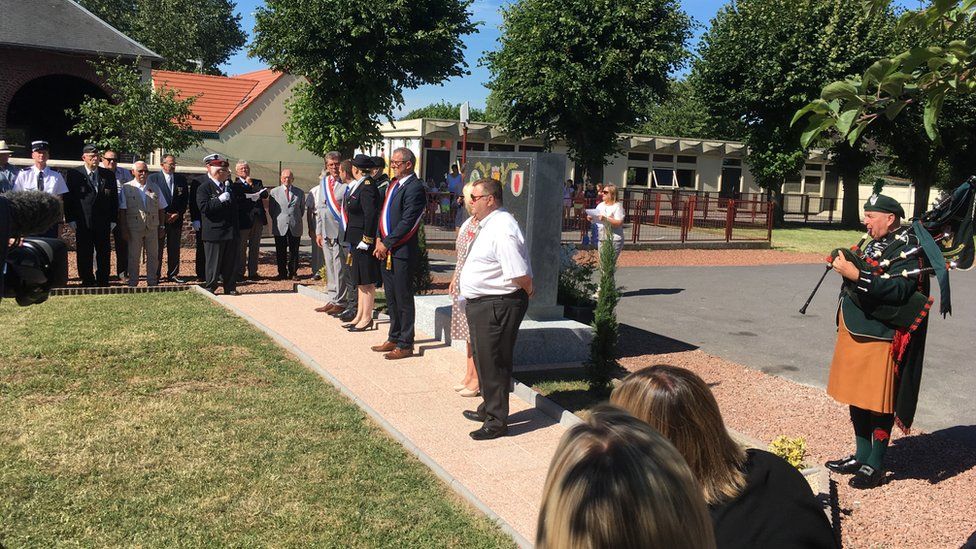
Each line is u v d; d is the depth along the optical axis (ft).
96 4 178.60
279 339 27.20
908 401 16.05
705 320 36.63
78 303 32.12
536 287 27.04
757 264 63.21
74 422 17.95
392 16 60.64
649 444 4.65
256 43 63.82
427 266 35.42
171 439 17.24
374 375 23.18
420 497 14.97
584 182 101.14
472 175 29.76
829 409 22.43
